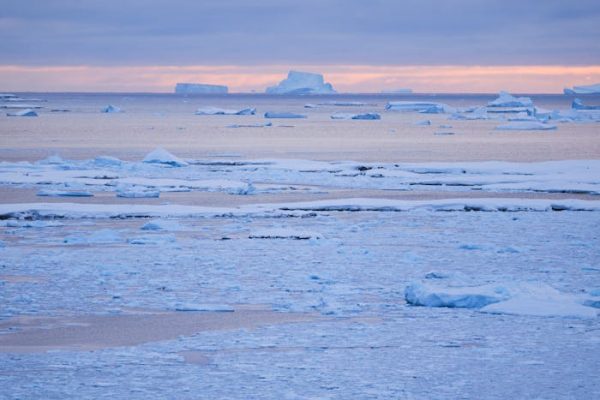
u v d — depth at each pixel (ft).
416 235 165.37
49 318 96.37
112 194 231.91
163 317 96.99
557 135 555.69
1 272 124.06
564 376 72.59
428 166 302.66
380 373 73.61
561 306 99.66
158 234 165.17
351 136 540.93
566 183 251.60
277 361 77.82
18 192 233.55
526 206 203.41
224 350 82.02
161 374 73.36
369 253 143.02
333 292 111.04
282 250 146.00
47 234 164.14
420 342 84.99
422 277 122.31
